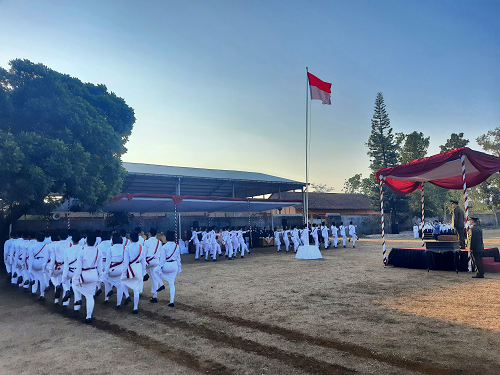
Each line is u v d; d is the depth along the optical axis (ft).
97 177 46.39
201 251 60.59
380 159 142.00
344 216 130.62
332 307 22.97
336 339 16.74
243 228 83.82
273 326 19.27
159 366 14.21
